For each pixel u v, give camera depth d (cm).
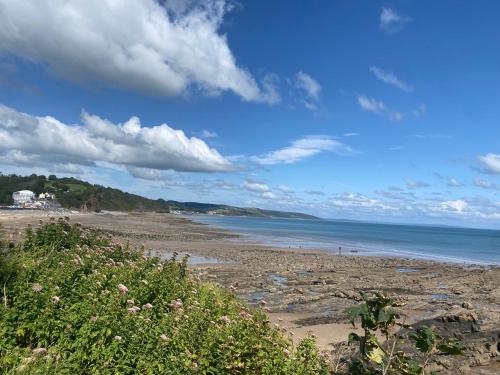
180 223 12575
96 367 706
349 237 10212
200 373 715
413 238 11712
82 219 10244
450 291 2555
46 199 17288
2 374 679
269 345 784
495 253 6925
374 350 547
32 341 802
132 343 741
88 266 1143
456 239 12594
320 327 1675
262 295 2309
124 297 894
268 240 7294
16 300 862
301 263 3925
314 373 761
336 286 2661
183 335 799
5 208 13600
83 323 781
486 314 1446
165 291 1059
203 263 3575
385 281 2917
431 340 514
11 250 1298
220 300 1240
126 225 8994
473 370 1101
